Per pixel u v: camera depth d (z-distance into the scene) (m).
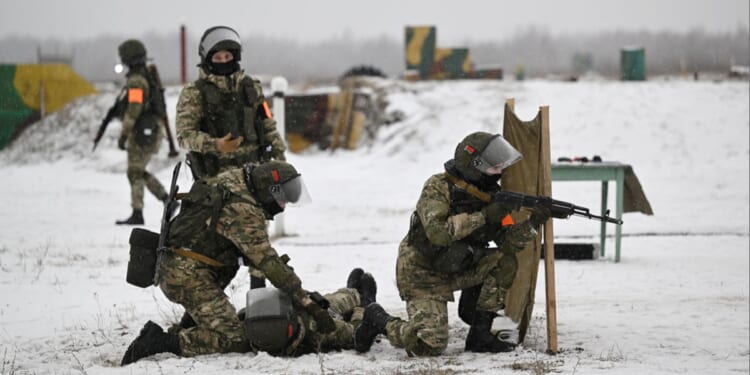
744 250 37.25
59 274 29.73
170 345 18.91
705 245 38.75
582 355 19.41
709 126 78.75
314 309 18.77
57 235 39.66
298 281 18.72
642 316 24.20
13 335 21.70
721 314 24.53
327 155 83.81
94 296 26.36
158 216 46.88
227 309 18.95
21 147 89.31
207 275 18.86
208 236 18.72
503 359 18.78
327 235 41.62
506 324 20.34
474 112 84.31
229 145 22.80
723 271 31.78
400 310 24.61
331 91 95.75
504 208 18.91
